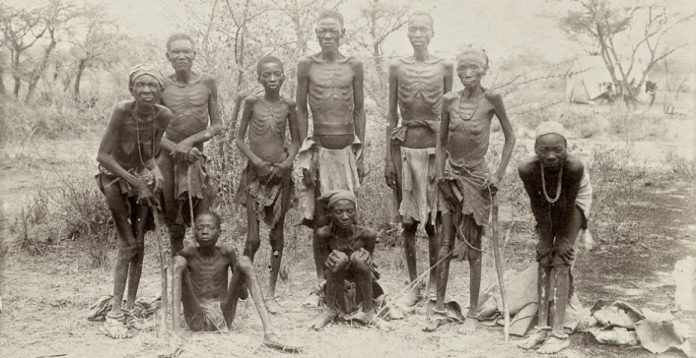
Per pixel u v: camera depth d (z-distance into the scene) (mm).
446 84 5734
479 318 5230
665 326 4688
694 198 9141
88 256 6812
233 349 4523
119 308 4961
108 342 4691
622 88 19609
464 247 5074
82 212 7402
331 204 5070
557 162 4543
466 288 6008
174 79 5637
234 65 7785
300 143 5809
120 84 15484
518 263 6621
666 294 5730
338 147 5832
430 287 5648
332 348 4590
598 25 19062
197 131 5613
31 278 6191
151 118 4867
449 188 5020
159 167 5469
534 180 4727
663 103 19453
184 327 4938
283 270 6262
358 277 5000
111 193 4910
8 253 6895
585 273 6320
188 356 4402
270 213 5668
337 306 5133
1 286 5910
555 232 4867
